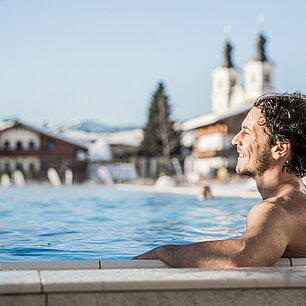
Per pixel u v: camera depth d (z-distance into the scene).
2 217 8.44
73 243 4.80
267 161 1.94
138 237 5.41
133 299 1.35
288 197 1.83
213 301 1.38
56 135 46.16
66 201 14.15
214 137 45.34
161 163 50.66
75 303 1.32
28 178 40.94
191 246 1.76
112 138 54.09
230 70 78.44
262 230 1.68
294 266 1.74
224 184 31.38
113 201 14.21
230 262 1.63
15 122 45.69
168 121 49.75
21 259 3.81
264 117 1.92
